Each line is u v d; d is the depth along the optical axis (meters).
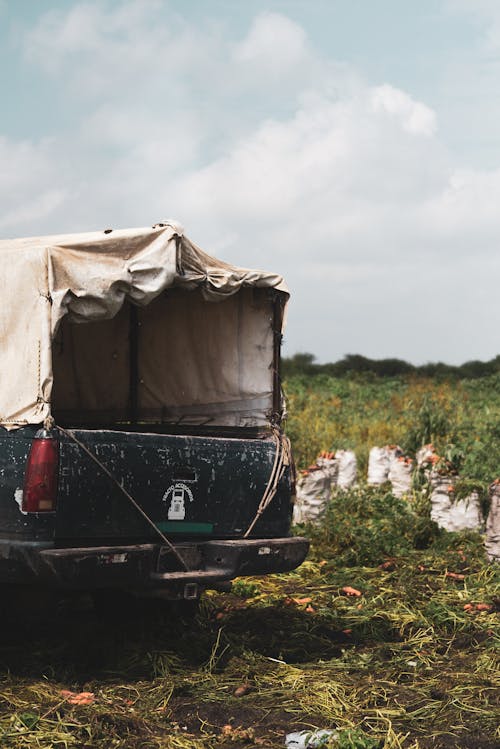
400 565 9.26
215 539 6.27
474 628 7.12
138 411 7.78
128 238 5.89
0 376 5.66
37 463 5.39
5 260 5.68
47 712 5.13
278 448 6.60
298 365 40.62
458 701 5.50
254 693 5.65
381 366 40.78
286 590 8.44
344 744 4.79
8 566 5.49
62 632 6.68
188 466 6.08
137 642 6.52
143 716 5.21
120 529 5.76
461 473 11.27
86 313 5.68
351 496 11.55
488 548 9.16
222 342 7.33
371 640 6.92
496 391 27.22
